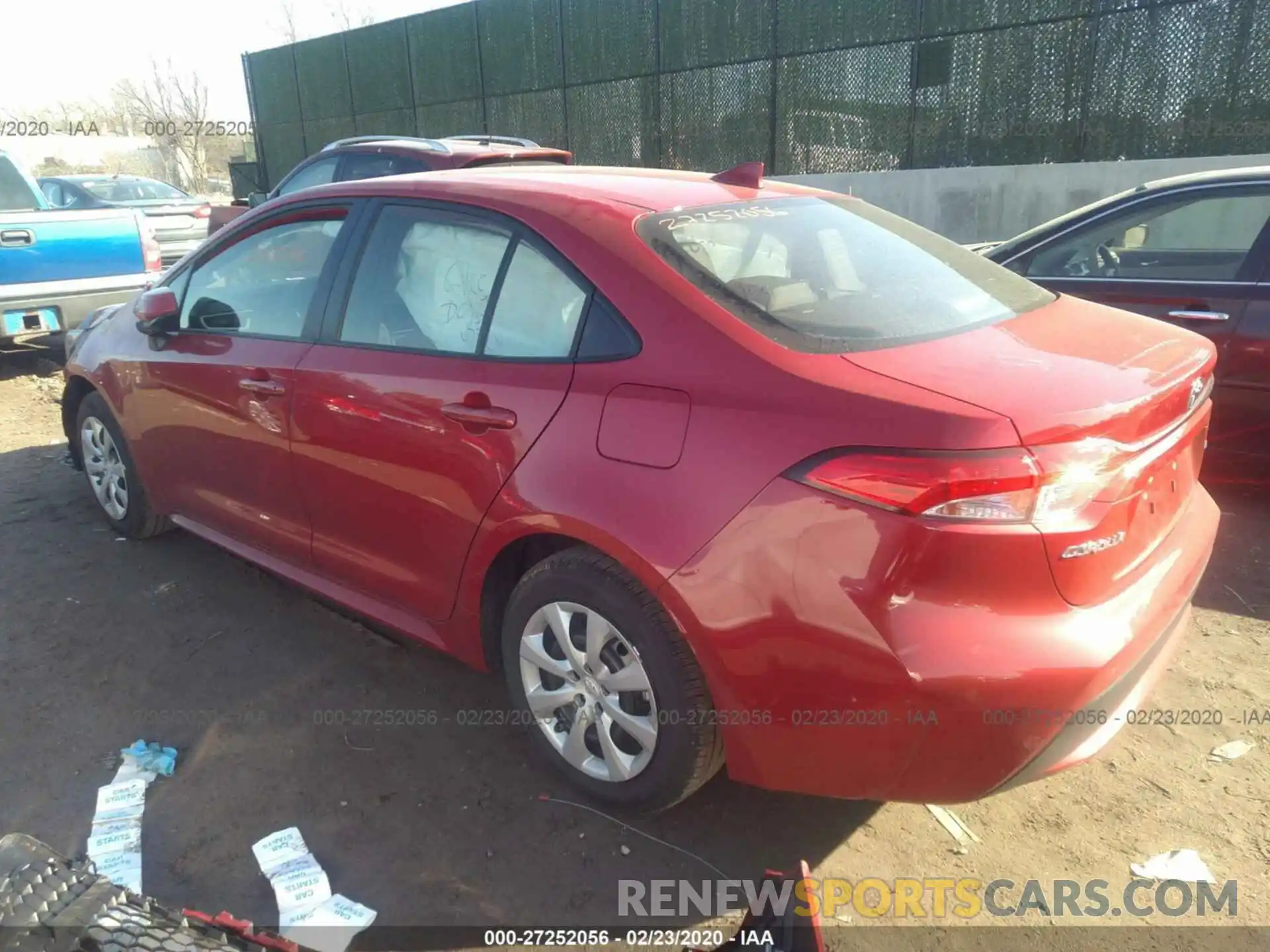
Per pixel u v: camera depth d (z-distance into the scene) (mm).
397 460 2916
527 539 2717
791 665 2154
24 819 2684
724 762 2529
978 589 2006
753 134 13828
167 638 3654
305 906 2365
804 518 2100
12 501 5039
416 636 3109
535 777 2871
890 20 12094
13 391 7543
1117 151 10883
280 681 3371
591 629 2537
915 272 2863
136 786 2793
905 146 12414
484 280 2820
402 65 18500
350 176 8242
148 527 4410
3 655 3529
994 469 1948
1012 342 2443
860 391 2105
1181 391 2357
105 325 4465
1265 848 2549
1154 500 2357
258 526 3617
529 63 16297
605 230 2631
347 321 3174
